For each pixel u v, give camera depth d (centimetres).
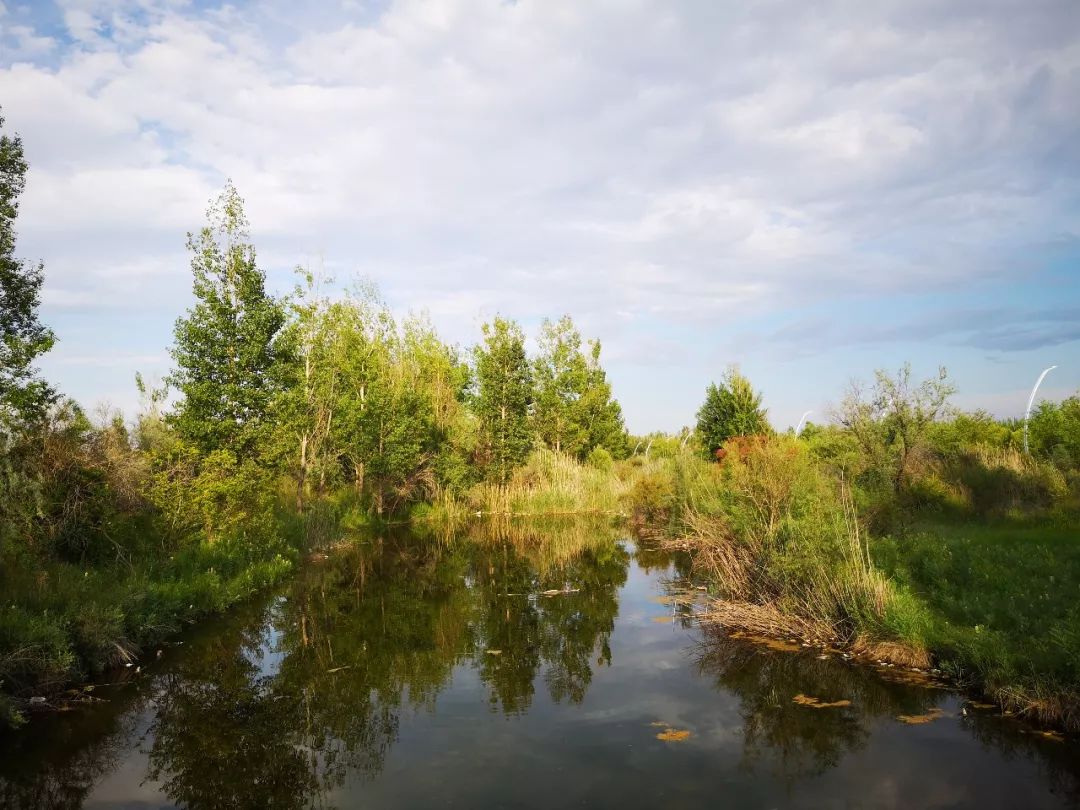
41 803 593
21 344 1195
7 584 982
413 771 641
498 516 2930
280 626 1199
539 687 871
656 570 1652
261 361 1655
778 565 1118
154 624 1084
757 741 682
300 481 2317
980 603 882
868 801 555
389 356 3378
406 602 1388
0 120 1209
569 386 3994
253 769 654
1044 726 671
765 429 2692
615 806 563
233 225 1616
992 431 2233
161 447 1609
